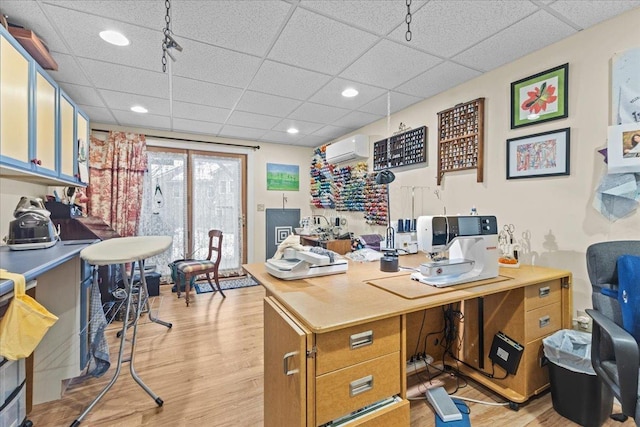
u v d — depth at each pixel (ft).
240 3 5.23
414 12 5.47
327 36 6.26
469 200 8.34
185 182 14.28
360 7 5.36
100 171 12.27
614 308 4.27
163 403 5.67
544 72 6.63
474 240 5.45
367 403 3.70
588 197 6.00
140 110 10.75
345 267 5.69
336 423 3.51
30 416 5.33
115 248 5.06
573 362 5.04
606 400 4.93
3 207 6.91
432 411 5.54
